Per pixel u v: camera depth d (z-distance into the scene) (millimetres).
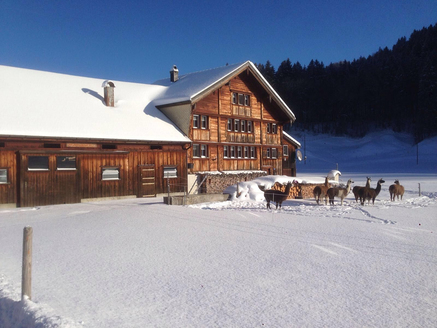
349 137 147875
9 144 21266
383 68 156375
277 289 6727
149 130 27859
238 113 34312
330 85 159500
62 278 7414
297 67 173750
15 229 13180
